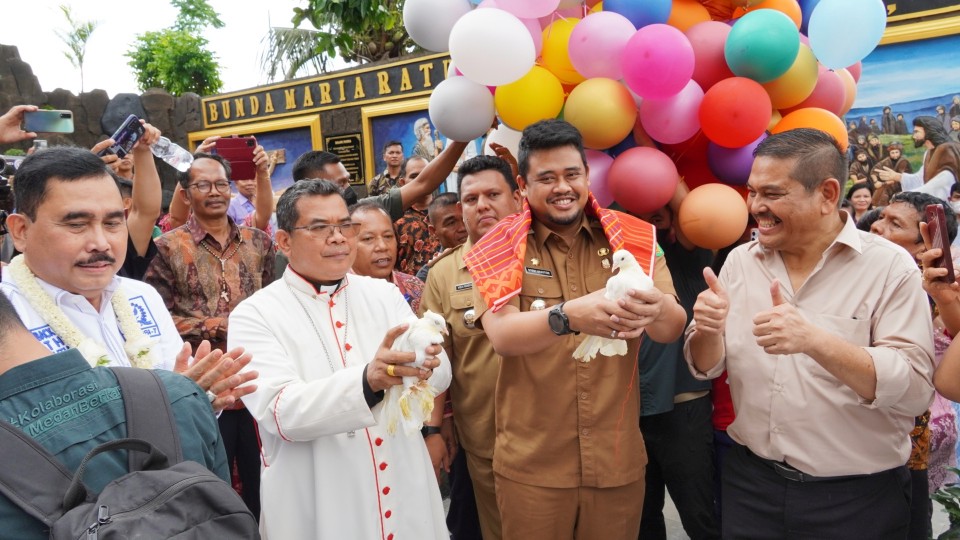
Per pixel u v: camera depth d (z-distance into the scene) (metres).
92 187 1.80
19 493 1.13
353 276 2.40
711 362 2.16
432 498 2.27
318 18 6.85
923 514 2.75
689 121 2.56
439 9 2.80
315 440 2.06
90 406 1.29
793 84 2.61
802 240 2.00
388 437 2.15
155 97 9.38
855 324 1.96
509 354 2.08
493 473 2.59
